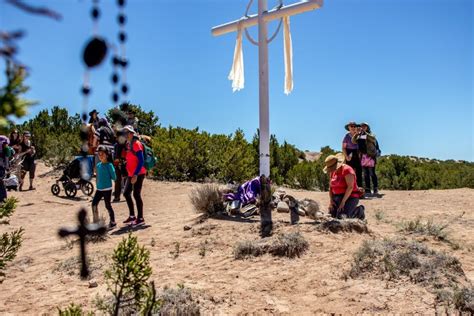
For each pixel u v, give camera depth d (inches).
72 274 254.8
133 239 139.5
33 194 576.7
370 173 542.9
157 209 450.0
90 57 35.8
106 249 295.0
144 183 625.0
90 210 462.3
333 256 256.8
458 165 1218.0
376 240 266.2
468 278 231.9
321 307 199.3
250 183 362.0
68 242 320.5
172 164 684.1
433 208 442.6
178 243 290.0
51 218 442.3
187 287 223.0
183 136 720.3
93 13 35.2
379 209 434.9
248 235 300.0
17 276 260.2
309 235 290.7
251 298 210.8
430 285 214.2
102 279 244.4
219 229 316.5
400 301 201.2
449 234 324.5
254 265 251.1
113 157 382.0
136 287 138.6
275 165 856.9
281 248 261.6
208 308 199.9
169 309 191.5
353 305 199.2
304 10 328.8
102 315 193.5
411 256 233.6
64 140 773.3
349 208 332.5
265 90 344.5
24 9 29.0
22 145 607.8
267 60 346.3
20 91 43.8
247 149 715.4
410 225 331.3
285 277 232.7
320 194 535.8
